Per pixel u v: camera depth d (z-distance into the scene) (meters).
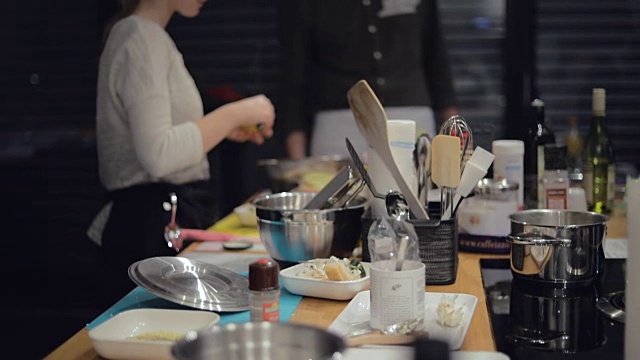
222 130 3.05
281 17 4.69
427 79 4.81
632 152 5.30
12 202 5.54
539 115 2.73
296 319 1.80
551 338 1.70
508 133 5.38
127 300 1.94
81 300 5.52
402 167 2.18
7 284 5.58
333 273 1.94
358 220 2.28
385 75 4.66
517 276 2.11
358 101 2.07
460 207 2.50
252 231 2.85
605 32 5.24
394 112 4.61
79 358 1.57
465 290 2.05
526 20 5.27
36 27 5.38
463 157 2.20
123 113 2.98
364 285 1.94
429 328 1.69
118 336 1.65
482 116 5.39
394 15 4.63
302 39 4.66
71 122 5.45
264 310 1.67
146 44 2.89
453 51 5.37
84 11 5.35
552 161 2.65
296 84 4.67
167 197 3.05
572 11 5.24
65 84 5.42
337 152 4.52
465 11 5.32
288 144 4.69
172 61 3.03
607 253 2.45
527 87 5.32
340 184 2.24
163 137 2.90
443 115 4.79
